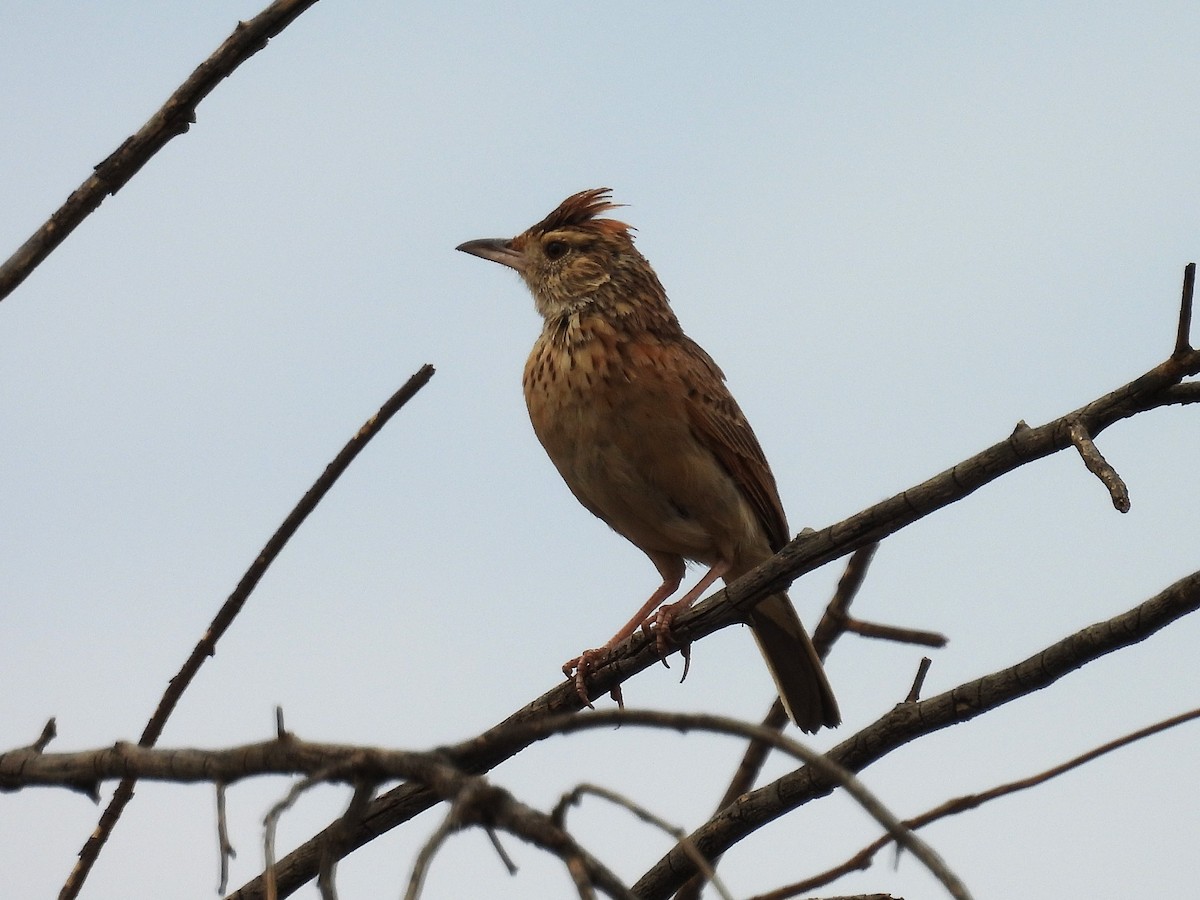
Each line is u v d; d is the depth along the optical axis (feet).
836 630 34.30
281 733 19.02
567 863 15.05
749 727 16.21
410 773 16.93
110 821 26.27
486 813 15.94
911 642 30.78
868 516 28.12
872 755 27.14
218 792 19.52
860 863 26.53
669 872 27.99
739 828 27.86
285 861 27.73
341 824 17.43
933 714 26.66
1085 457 23.09
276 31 23.76
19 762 21.70
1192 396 23.73
